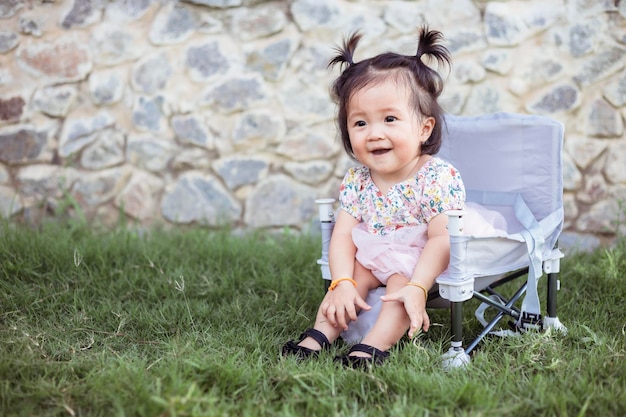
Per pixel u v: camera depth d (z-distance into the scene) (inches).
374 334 88.0
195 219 163.9
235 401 77.0
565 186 155.4
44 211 161.8
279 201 163.2
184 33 159.2
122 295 117.6
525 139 103.2
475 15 154.8
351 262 97.0
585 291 120.6
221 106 160.9
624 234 152.8
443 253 91.1
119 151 162.1
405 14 156.2
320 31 157.8
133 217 163.8
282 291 121.8
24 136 160.1
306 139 160.9
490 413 71.5
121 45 159.2
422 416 72.1
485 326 101.6
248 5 157.8
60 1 157.5
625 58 150.9
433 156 108.2
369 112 92.4
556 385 79.3
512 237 91.4
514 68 155.2
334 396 76.2
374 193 98.7
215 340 94.7
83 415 74.3
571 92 153.6
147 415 70.2
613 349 88.9
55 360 90.2
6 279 121.3
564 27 152.4
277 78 159.6
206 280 122.1
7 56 158.6
